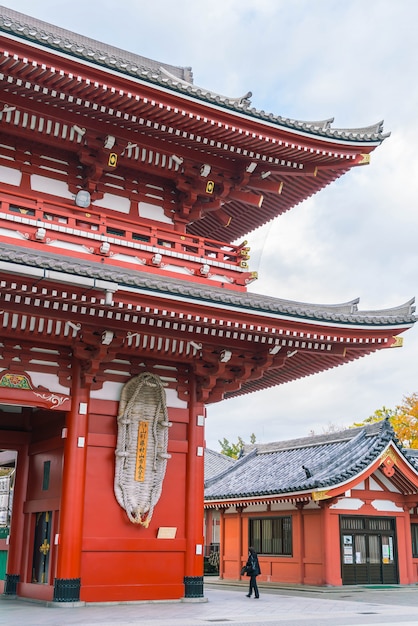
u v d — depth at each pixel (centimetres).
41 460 1883
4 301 1491
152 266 1823
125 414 1741
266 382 2312
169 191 2000
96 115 1723
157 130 1789
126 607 1589
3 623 1290
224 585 2931
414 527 3134
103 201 1891
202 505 1828
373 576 2805
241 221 2417
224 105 1723
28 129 1723
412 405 5441
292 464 3384
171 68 2623
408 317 1834
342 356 1922
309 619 1525
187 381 1895
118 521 1697
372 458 2775
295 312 1689
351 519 2825
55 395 1670
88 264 1631
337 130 1914
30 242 1647
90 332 1636
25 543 1888
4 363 1634
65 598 1572
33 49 1479
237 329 1692
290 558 2905
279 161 1967
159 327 1688
